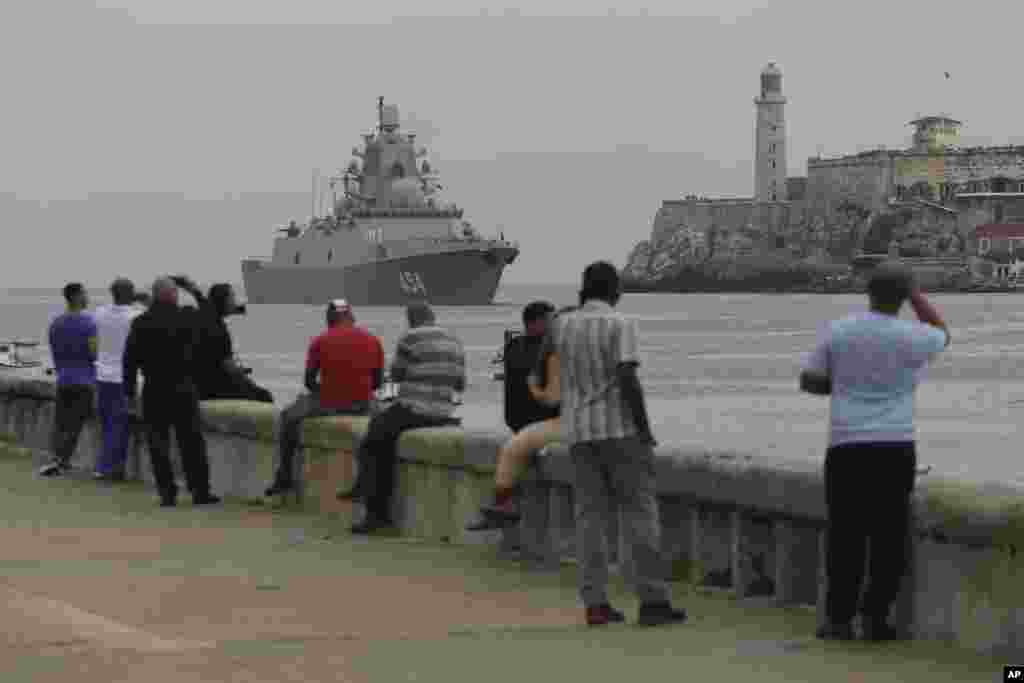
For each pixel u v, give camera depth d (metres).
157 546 25.53
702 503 20.97
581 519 19.19
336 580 22.06
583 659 16.83
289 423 29.73
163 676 15.28
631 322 18.89
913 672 16.20
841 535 17.64
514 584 22.05
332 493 29.25
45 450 41.12
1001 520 16.58
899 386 17.30
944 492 17.31
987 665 16.48
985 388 153.88
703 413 127.50
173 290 31.16
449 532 25.88
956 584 17.23
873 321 17.39
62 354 36.97
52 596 20.16
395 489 27.14
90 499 32.53
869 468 17.31
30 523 28.58
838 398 17.48
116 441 35.88
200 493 31.34
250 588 21.16
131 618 18.72
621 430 18.86
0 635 17.30
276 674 15.55
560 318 19.30
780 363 196.00
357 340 29.66
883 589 17.61
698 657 17.02
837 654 17.14
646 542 18.97
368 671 15.90
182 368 31.05
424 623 18.94
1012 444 100.31
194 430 31.23
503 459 23.44
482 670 16.12
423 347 26.91
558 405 23.34
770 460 20.12
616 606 20.58
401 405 26.89
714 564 21.12
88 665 15.75
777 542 19.92
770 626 18.80
